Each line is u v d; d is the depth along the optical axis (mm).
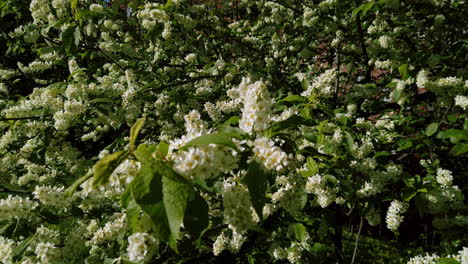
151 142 4066
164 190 941
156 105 3812
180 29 4945
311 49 4898
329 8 4758
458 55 3600
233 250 2438
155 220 900
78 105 3299
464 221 2523
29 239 2250
